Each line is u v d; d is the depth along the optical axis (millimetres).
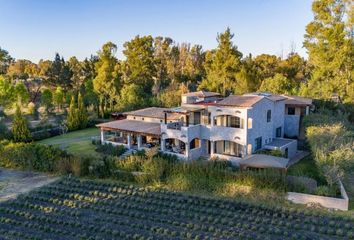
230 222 23062
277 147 37062
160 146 41094
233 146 37406
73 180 32688
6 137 49969
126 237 21453
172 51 113500
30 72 132125
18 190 30688
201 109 40250
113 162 34250
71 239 21438
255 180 28125
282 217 23766
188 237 21391
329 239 20891
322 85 57938
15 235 22062
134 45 87188
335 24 57656
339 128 34562
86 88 83250
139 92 74062
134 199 27625
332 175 26469
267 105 39375
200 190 29172
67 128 59625
